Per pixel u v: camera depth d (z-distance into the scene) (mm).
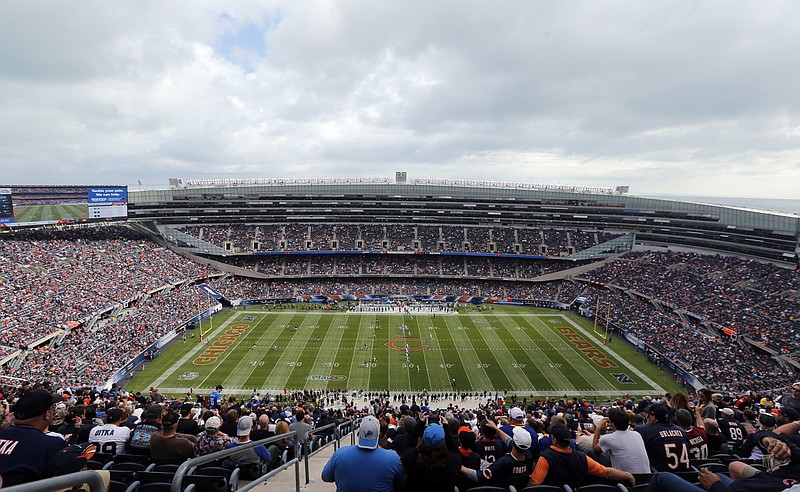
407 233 108438
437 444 6867
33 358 46312
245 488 8609
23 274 62094
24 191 71125
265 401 42625
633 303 77812
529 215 109438
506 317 80250
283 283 94250
